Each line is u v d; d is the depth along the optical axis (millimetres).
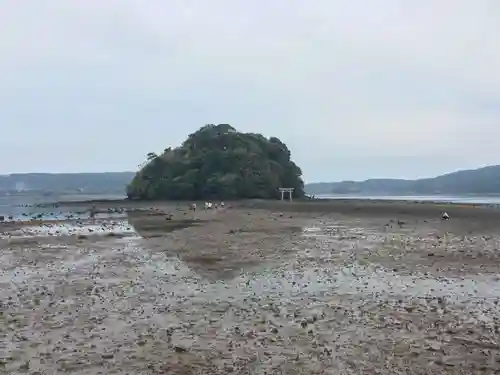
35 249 23531
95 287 13664
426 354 7723
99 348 8281
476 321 9602
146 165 109312
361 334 8828
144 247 23578
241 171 100562
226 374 7008
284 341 8484
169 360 7629
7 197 159625
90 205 87312
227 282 14156
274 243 24188
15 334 9156
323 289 12938
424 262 17297
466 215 39281
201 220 44625
